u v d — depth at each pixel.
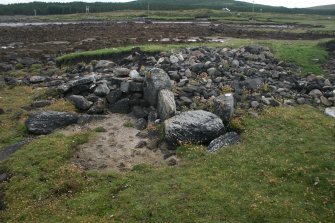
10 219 15.90
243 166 18.66
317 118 23.78
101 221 15.02
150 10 185.25
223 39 55.75
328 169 17.91
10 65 43.41
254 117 24.06
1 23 116.31
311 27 88.38
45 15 169.38
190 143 21.16
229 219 14.90
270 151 19.95
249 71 32.22
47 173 18.70
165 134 21.52
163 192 16.73
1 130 24.52
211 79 30.31
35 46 57.88
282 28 84.38
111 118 25.80
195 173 18.30
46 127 23.91
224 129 22.08
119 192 17.06
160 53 39.25
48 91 30.09
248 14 154.00
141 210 15.55
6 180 18.66
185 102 25.81
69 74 36.91
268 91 28.53
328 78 32.66
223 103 23.30
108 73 33.97
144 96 26.86
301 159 18.92
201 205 15.71
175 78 30.17
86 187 17.61
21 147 21.56
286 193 16.48
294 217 14.90
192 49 40.06
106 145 21.91
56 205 16.38
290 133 21.89
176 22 109.62
